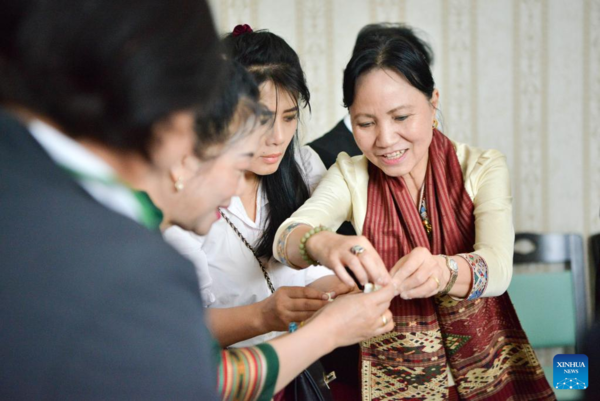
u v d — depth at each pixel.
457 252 1.28
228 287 1.37
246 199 1.37
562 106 3.01
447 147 1.32
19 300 0.50
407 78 1.15
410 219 1.28
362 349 1.31
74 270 0.52
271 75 1.28
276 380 0.82
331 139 2.03
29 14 0.52
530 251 2.55
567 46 2.98
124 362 0.50
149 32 0.55
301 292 1.18
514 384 1.35
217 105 0.77
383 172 1.31
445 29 2.94
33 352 0.49
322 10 2.92
